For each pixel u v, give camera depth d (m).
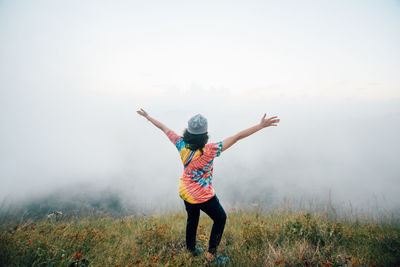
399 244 3.09
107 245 3.06
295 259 2.74
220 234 2.71
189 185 2.58
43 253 2.43
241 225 3.99
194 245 2.97
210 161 2.54
